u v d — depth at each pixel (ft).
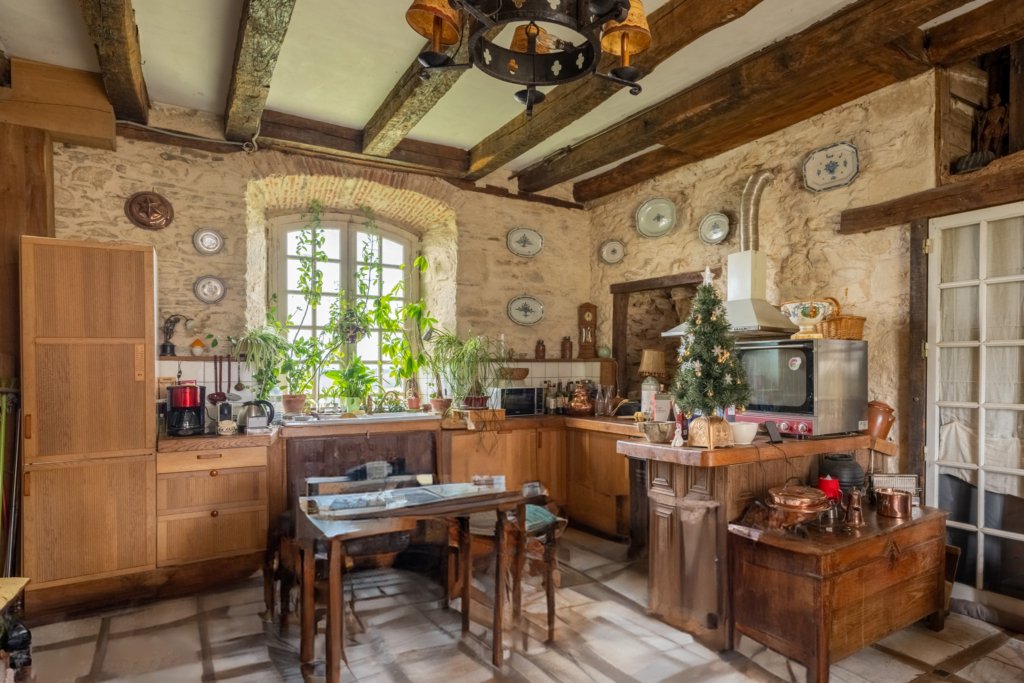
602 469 14.34
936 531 9.18
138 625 9.38
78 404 10.03
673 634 9.12
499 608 8.15
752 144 13.80
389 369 16.80
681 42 9.16
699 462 8.51
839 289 11.98
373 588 11.00
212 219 13.04
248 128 12.52
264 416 11.73
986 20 9.62
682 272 15.37
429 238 17.44
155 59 10.88
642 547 12.96
